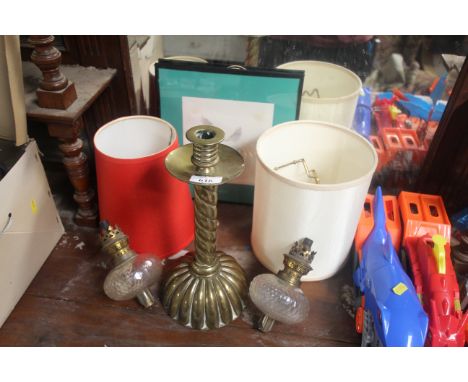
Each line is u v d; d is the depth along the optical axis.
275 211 0.61
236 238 0.78
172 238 0.71
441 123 0.72
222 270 0.64
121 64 0.75
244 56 0.95
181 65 0.72
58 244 0.75
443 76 0.88
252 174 0.80
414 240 0.68
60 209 0.81
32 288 0.68
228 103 0.74
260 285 0.56
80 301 0.67
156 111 0.79
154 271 0.60
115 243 0.57
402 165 0.85
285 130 0.68
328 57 0.93
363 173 0.65
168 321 0.64
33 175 0.64
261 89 0.71
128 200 0.64
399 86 1.03
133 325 0.64
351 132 0.66
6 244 0.60
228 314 0.63
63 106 0.63
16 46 0.55
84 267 0.72
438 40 0.96
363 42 0.91
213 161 0.50
